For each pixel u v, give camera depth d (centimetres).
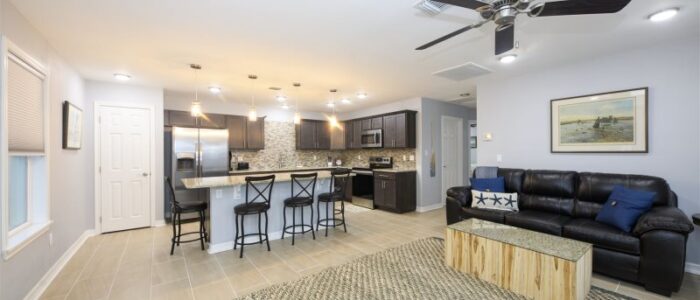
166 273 283
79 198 367
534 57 333
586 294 228
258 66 356
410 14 227
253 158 657
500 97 427
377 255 327
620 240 249
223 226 353
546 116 379
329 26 247
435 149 598
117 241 382
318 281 265
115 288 253
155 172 460
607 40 284
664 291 230
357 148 703
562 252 222
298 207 409
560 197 342
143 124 452
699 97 272
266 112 675
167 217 477
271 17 230
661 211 248
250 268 295
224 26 246
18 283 213
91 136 411
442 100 602
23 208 247
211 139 523
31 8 211
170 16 227
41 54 257
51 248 272
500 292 241
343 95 541
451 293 241
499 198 363
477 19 235
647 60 301
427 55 321
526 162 400
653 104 298
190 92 503
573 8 165
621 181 298
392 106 625
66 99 324
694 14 229
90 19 230
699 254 270
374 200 592
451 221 390
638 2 211
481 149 451
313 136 723
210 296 240
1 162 194
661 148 294
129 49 295
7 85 202
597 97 334
